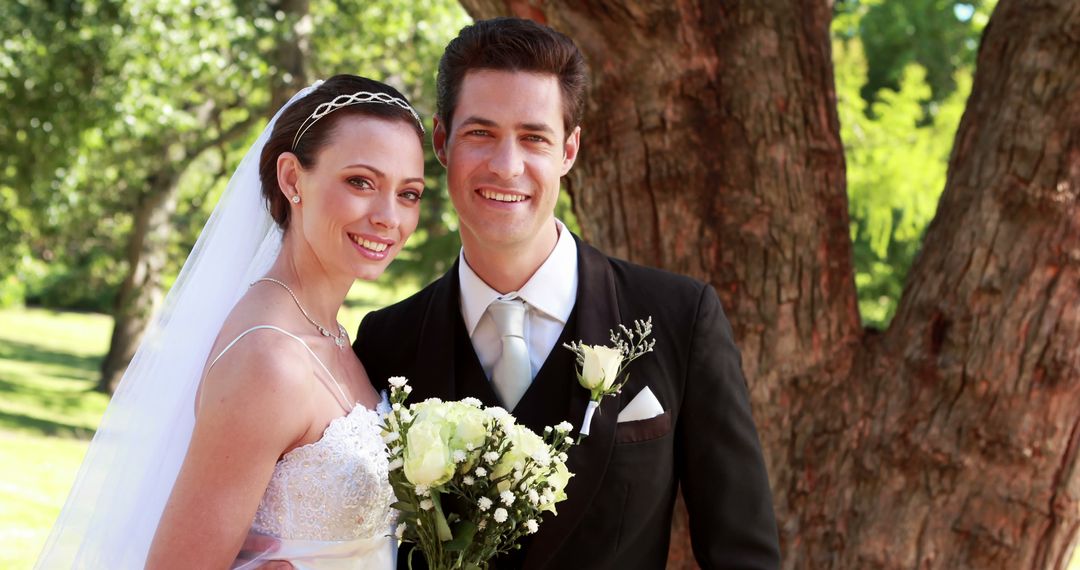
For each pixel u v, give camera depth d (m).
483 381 2.29
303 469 2.07
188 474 2.00
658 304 2.34
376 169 2.14
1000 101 3.15
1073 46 3.03
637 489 2.22
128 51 11.20
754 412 3.25
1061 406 3.00
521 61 2.17
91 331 24.64
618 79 3.18
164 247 15.77
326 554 2.08
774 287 3.22
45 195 12.39
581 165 3.32
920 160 5.95
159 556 1.97
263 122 15.29
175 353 2.32
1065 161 3.02
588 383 2.11
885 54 13.47
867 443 3.21
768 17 3.22
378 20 12.69
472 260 2.31
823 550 3.23
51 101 11.35
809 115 3.25
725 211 3.21
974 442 3.05
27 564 6.52
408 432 1.90
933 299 3.19
